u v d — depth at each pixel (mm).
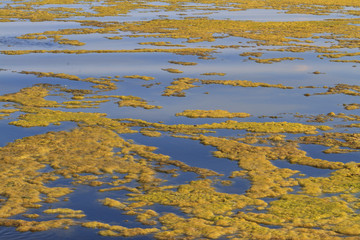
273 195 33844
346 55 84625
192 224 29469
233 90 63344
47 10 141875
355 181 36031
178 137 46219
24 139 44469
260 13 141500
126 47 90812
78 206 32094
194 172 37969
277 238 27734
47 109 54312
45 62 78438
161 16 131625
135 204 32219
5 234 28344
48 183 35625
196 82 67000
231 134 47188
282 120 51688
